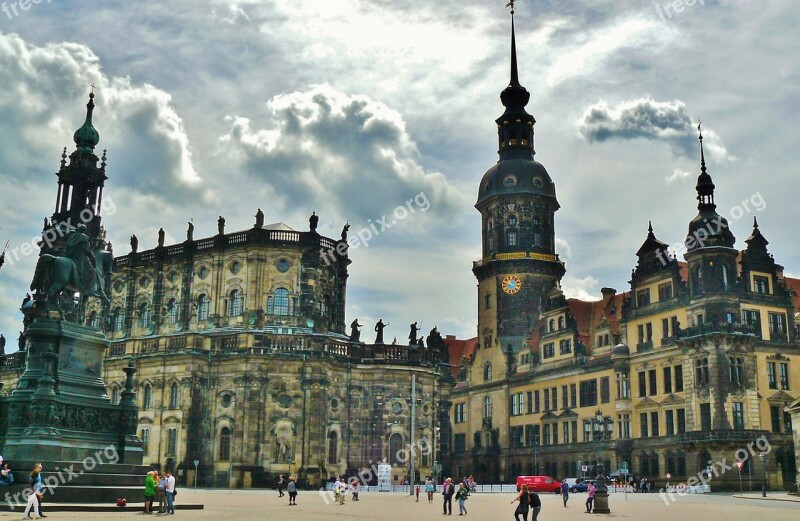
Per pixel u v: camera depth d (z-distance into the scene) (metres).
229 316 100.88
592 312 127.56
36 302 52.06
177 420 92.50
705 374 96.25
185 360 93.31
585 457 115.12
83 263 53.66
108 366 98.56
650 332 107.69
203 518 42.00
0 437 48.47
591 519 49.16
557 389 123.56
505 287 139.00
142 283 109.00
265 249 100.44
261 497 71.62
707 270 98.81
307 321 99.44
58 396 49.19
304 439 90.62
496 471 133.25
